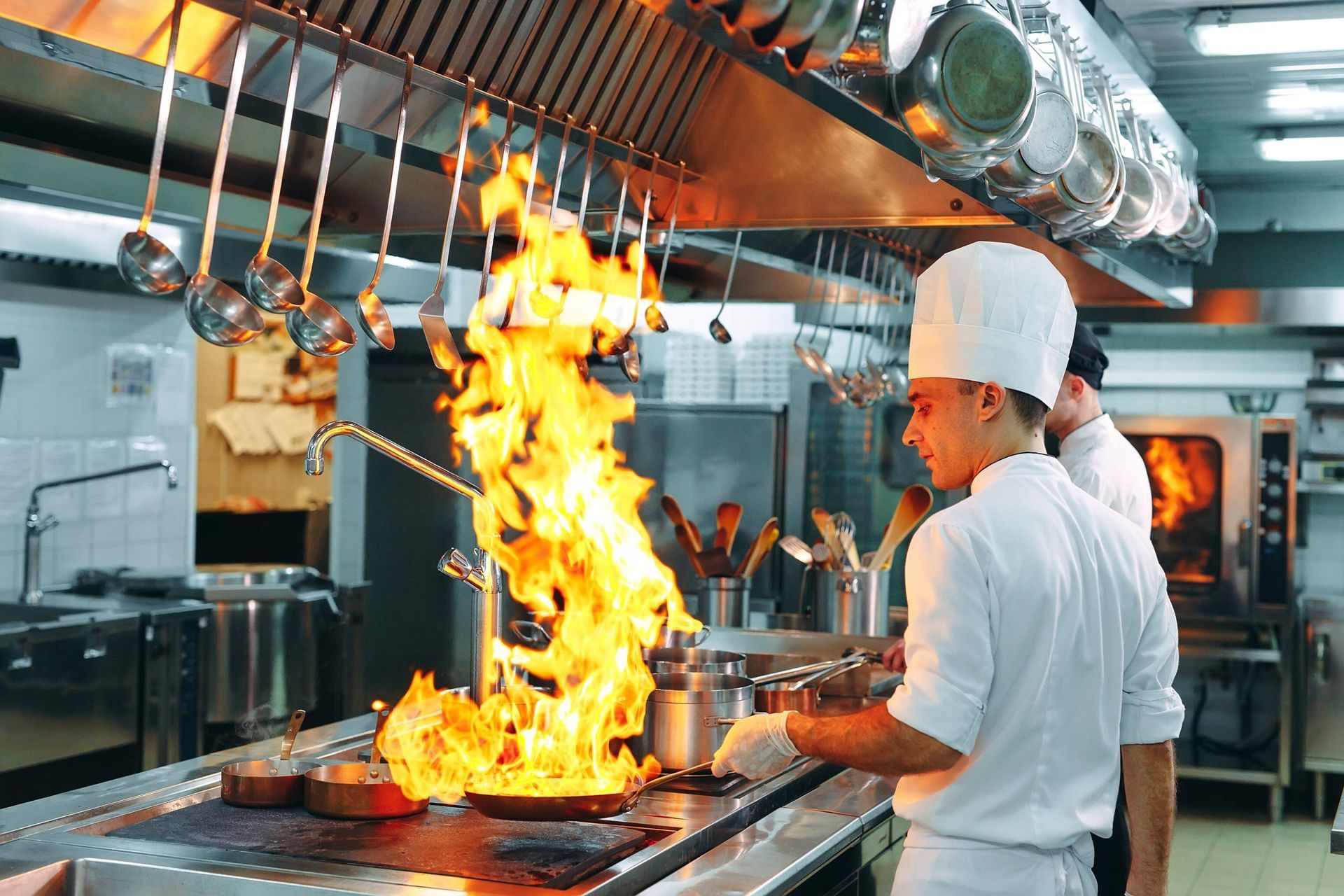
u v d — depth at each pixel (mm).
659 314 2492
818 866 1804
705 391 5219
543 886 1557
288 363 6688
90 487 5141
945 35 1940
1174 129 3561
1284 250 5398
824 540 4258
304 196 2561
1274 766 5789
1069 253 3283
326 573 6531
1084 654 1692
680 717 2113
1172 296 3771
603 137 2229
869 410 4801
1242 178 5316
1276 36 3535
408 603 4863
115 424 5262
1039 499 1723
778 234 3244
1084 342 2936
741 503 4766
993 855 1670
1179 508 5836
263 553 6652
